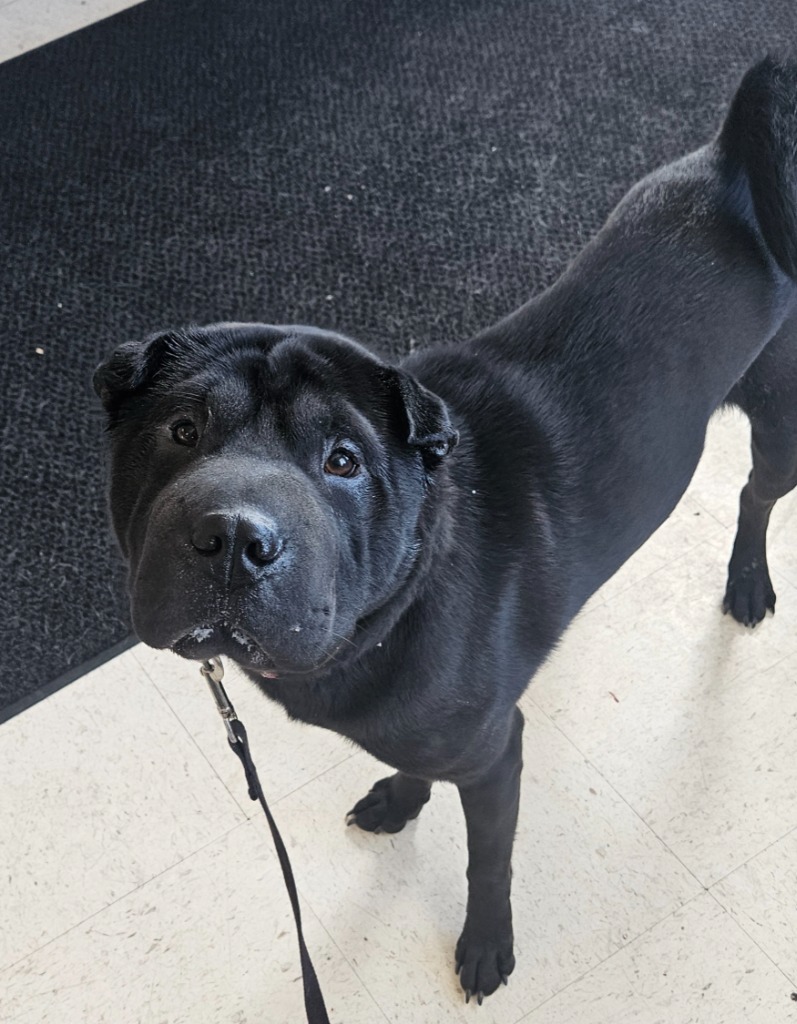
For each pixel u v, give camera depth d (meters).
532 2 3.17
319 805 1.92
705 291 1.62
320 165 2.86
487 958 1.71
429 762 1.46
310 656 1.13
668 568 2.17
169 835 1.88
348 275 2.64
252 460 1.12
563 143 2.85
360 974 1.75
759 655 2.06
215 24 3.20
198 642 1.16
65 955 1.77
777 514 2.25
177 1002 1.73
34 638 2.12
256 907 1.81
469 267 2.64
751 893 1.80
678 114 2.88
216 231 2.75
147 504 1.20
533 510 1.50
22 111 3.04
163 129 2.97
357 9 3.21
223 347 1.24
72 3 3.26
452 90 2.99
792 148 1.58
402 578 1.28
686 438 1.65
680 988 1.72
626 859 1.84
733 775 1.92
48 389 2.49
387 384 1.23
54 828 1.90
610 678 2.04
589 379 1.58
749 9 3.07
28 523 2.28
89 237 2.76
